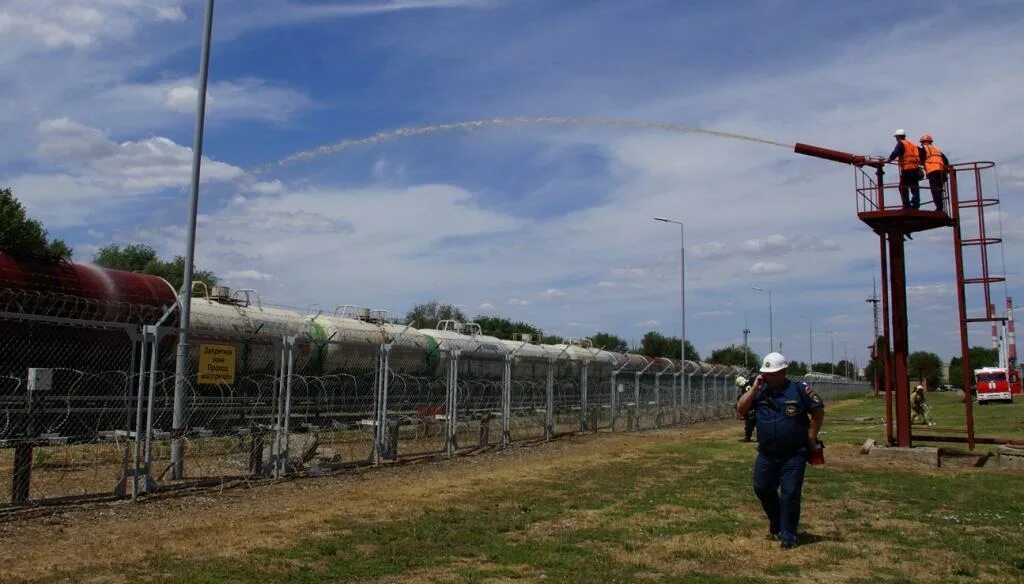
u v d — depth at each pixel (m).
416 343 24.70
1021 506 11.84
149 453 11.70
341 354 21.56
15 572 7.45
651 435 26.69
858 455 19.03
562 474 15.38
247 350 18.75
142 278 17.14
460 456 18.41
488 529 9.80
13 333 13.94
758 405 9.07
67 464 13.76
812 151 18.56
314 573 7.61
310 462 15.30
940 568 8.01
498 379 28.22
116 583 7.12
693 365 39.72
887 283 19.16
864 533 9.73
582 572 7.77
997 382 58.59
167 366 16.70
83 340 15.02
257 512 10.82
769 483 9.04
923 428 29.72
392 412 17.89
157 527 9.70
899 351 18.97
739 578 7.59
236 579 7.33
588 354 34.53
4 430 11.52
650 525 10.17
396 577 7.54
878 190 18.48
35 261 15.03
